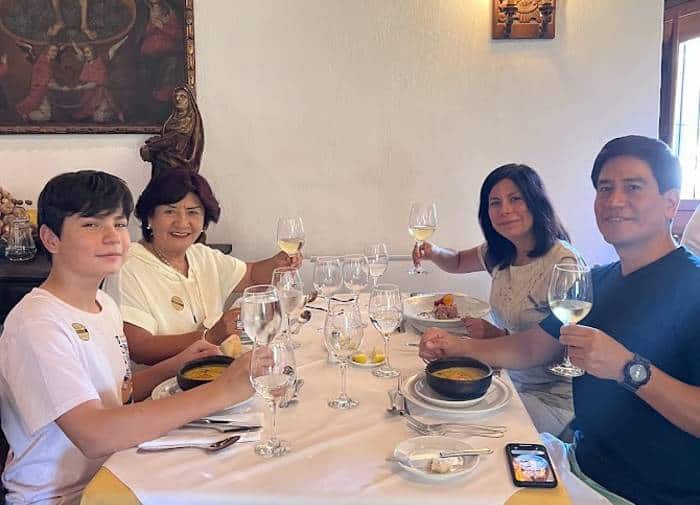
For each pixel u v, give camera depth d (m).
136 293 1.83
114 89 2.91
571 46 2.82
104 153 2.98
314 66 2.88
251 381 1.11
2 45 2.89
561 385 1.89
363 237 3.00
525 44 2.83
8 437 1.24
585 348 1.18
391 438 1.16
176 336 1.77
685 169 3.28
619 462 1.35
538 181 2.02
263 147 2.95
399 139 2.92
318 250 3.01
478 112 2.88
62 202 1.22
